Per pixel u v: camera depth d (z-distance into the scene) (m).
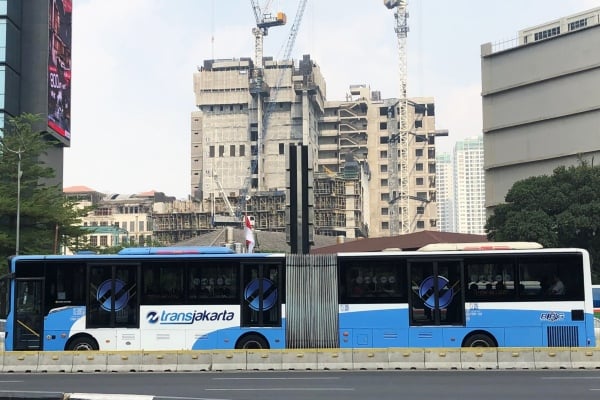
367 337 21.27
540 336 21.02
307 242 26.52
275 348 21.31
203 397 14.41
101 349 21.31
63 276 21.67
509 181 105.06
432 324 21.17
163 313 21.42
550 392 15.05
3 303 22.36
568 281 21.22
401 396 14.45
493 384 16.61
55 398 12.91
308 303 21.47
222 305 21.47
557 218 61.09
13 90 69.94
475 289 21.27
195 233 189.38
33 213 48.03
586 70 95.88
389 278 21.50
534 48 102.00
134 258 21.67
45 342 21.38
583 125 96.12
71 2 80.25
